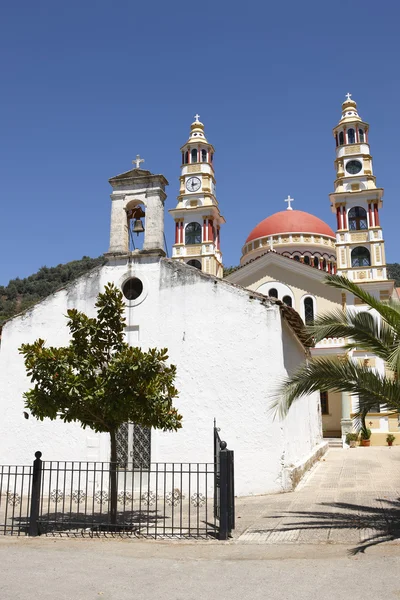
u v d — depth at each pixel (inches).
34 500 387.5
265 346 540.7
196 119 1818.4
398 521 385.7
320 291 1359.5
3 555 324.5
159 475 544.4
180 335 565.6
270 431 527.2
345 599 236.4
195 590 254.7
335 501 474.0
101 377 401.1
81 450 566.6
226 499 364.8
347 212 1466.5
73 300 602.5
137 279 595.2
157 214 605.0
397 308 411.5
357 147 1536.7
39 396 402.9
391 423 1227.2
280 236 1696.6
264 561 301.3
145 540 362.0
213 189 1749.5
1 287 4190.5
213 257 1617.9
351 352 1272.1
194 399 549.3
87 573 284.2
